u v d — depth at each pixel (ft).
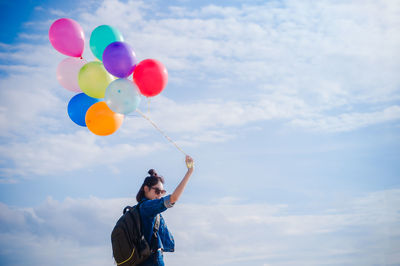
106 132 8.18
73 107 8.52
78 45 8.62
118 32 8.41
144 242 6.74
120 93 7.53
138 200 7.25
